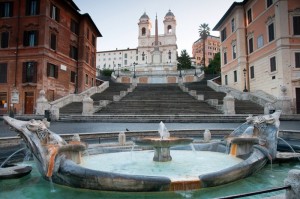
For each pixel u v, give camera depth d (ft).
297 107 93.25
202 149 37.24
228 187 20.59
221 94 117.08
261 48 111.34
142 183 18.66
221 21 149.48
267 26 106.52
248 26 124.16
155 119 76.59
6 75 111.65
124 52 453.58
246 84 123.54
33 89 108.06
